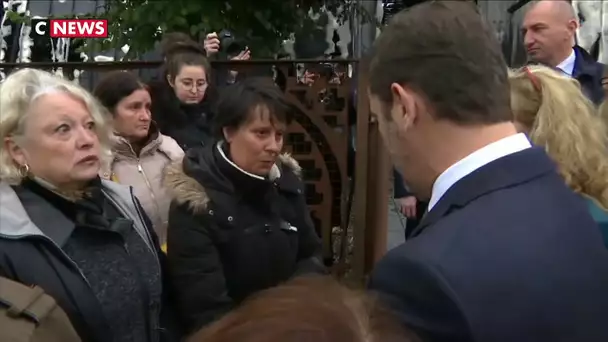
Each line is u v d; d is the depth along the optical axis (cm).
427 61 111
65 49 501
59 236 162
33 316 131
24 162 168
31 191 167
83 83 361
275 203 215
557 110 155
